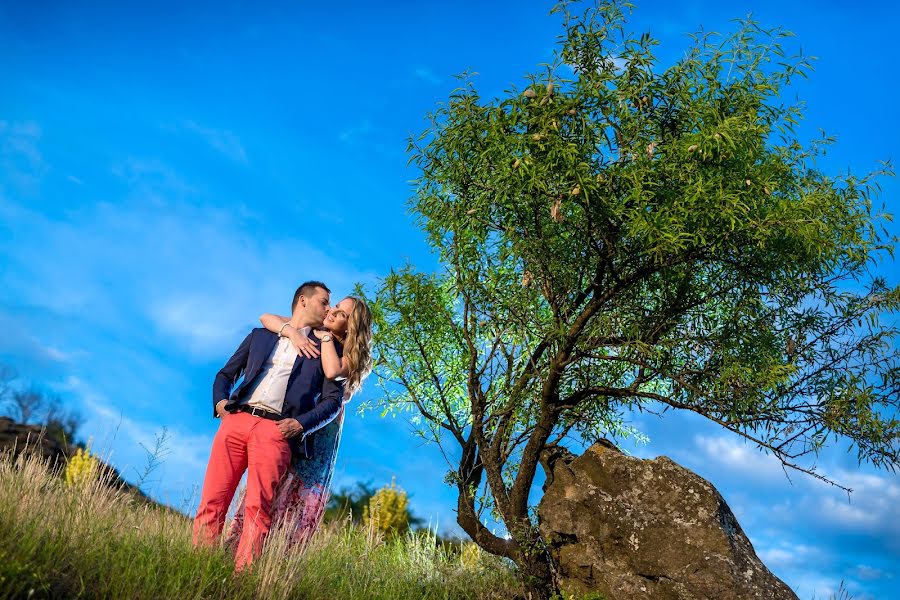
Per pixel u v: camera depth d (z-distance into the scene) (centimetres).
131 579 324
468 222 478
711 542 448
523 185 433
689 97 425
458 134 458
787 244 446
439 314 547
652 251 424
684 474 478
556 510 493
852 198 445
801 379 465
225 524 420
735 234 436
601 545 474
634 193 413
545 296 492
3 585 280
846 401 430
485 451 520
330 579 437
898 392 448
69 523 353
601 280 466
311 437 430
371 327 456
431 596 512
